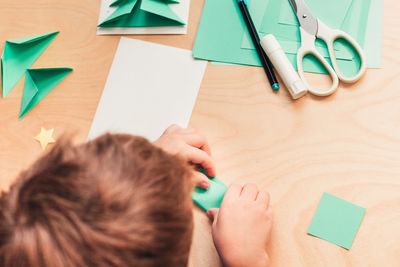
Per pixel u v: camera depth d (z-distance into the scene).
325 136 0.55
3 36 0.64
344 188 0.53
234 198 0.51
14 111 0.61
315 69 0.57
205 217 0.54
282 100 0.57
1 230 0.29
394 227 0.51
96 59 0.62
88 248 0.28
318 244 0.52
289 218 0.53
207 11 0.61
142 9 0.58
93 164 0.31
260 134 0.57
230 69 0.59
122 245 0.29
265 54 0.58
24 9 0.65
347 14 0.58
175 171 0.35
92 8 0.64
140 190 0.30
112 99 0.61
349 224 0.52
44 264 0.29
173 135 0.55
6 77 0.61
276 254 0.52
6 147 0.60
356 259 0.51
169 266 0.32
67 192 0.29
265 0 0.60
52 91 0.62
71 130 0.60
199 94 0.59
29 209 0.29
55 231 0.28
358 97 0.56
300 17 0.58
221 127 0.58
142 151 0.33
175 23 0.62
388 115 0.54
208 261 0.53
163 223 0.31
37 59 0.63
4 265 0.29
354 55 0.57
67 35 0.64
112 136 0.34
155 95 0.60
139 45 0.62
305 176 0.54
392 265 0.50
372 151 0.54
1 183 0.59
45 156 0.33
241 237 0.48
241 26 0.60
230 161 0.56
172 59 0.61
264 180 0.55
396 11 0.57
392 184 0.52
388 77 0.55
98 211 0.29
